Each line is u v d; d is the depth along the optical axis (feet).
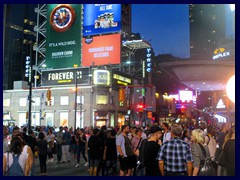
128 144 34.17
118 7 181.16
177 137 20.75
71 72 175.63
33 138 41.11
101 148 37.52
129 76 189.67
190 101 177.27
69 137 60.03
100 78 164.76
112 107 167.73
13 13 295.28
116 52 176.65
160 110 231.50
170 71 152.66
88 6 186.70
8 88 283.79
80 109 157.07
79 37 187.52
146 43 195.72
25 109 178.70
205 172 21.50
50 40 194.90
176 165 20.04
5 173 21.21
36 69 197.47
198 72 147.74
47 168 50.98
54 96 171.32
